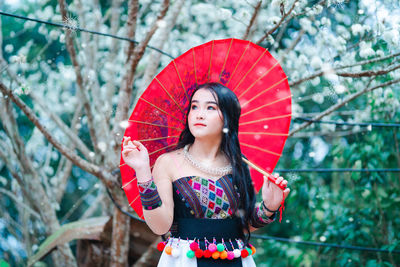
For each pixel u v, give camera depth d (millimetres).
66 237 3598
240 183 2135
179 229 2082
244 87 2344
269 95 2301
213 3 4820
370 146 4152
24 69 4109
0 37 4473
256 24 3613
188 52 2168
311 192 4367
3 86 2885
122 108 3420
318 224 4496
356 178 4156
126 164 2105
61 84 5035
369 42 3074
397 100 3686
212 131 2129
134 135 2166
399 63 3084
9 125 4086
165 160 2145
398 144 4266
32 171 4203
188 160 2139
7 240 5543
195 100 2158
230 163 2188
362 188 4219
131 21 3369
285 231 5902
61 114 5867
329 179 5332
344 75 2926
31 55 5285
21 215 5090
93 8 4711
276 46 3924
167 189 2070
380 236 4238
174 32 4910
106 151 3623
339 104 3316
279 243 4809
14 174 4406
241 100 2354
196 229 2033
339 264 4102
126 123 2104
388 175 4285
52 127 5172
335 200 4555
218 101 2131
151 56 3717
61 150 3186
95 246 3676
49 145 5207
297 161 4602
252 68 2301
